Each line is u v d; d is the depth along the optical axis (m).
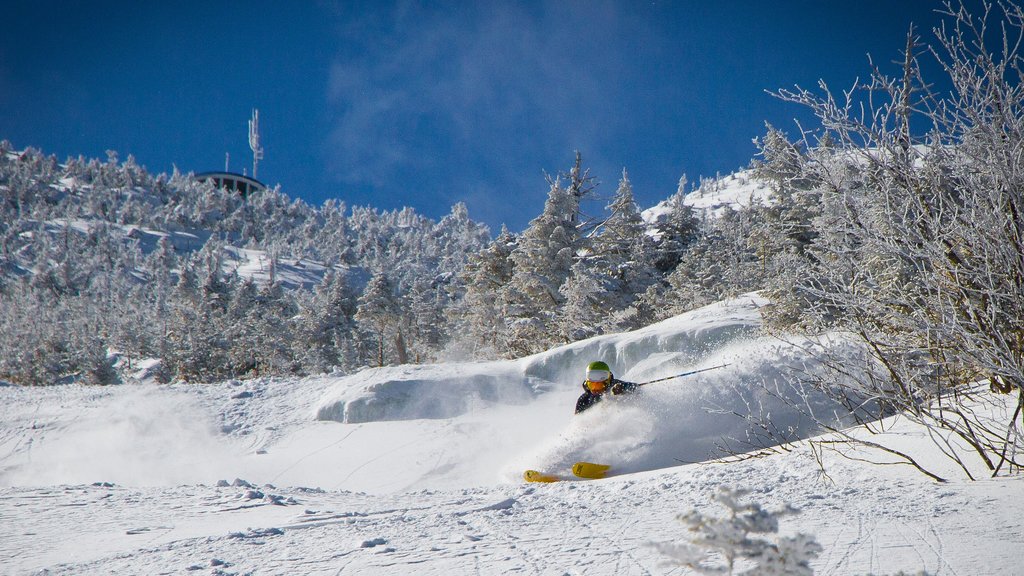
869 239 3.95
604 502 3.95
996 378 4.42
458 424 13.13
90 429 15.39
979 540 2.39
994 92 3.77
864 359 4.30
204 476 11.88
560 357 16.06
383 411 14.40
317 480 11.16
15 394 20.03
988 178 3.77
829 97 4.18
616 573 2.29
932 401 4.61
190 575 2.82
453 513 3.97
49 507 5.28
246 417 15.59
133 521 4.58
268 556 3.07
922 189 4.02
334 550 3.08
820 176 4.22
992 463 3.74
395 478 10.59
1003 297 3.68
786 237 13.47
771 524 1.06
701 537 1.06
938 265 3.90
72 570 3.18
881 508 3.04
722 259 30.62
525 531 3.19
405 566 2.67
